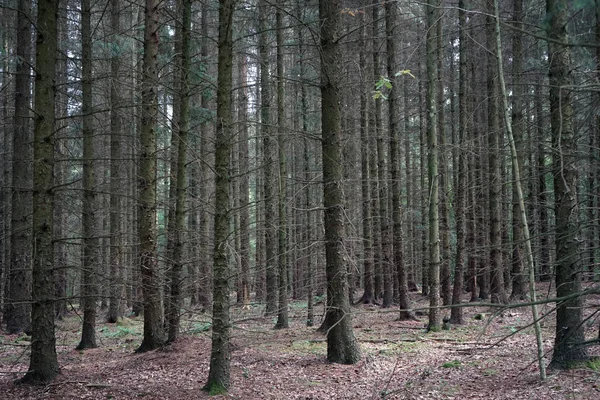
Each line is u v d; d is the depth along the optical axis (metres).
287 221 14.73
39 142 8.04
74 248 15.76
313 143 20.36
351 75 19.09
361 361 9.78
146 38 11.34
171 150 15.42
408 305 16.11
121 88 13.68
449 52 19.86
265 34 14.56
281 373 9.14
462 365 9.26
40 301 8.00
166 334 12.65
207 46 17.72
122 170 17.56
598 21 3.47
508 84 7.37
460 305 3.32
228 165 7.95
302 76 14.48
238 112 20.56
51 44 8.20
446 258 15.00
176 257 11.39
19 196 14.66
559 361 7.78
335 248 9.80
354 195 19.95
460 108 15.98
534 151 7.18
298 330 13.98
